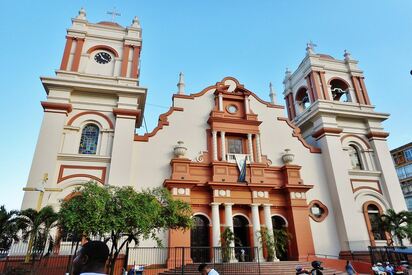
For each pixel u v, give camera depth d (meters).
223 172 23.00
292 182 23.97
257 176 23.64
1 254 16.83
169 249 19.27
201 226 21.55
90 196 13.65
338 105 28.67
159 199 16.81
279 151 26.03
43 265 16.11
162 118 24.23
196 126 24.81
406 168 45.88
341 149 26.48
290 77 34.59
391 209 23.66
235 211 22.58
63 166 20.14
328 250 23.08
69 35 24.58
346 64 31.77
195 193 22.02
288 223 23.14
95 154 21.11
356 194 25.36
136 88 23.00
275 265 18.47
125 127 22.05
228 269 17.70
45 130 20.47
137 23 27.20
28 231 15.20
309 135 29.23
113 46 25.48
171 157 23.02
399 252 19.70
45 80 21.58
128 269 18.22
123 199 13.91
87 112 22.31
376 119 28.86
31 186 18.72
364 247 22.86
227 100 26.58
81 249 3.43
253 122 25.48
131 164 21.45
